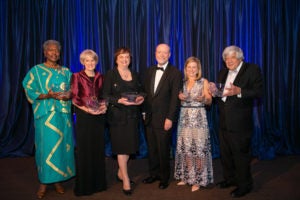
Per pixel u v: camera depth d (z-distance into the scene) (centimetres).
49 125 267
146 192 283
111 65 404
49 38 402
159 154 288
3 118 409
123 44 401
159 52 282
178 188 293
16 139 414
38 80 269
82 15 400
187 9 398
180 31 401
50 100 268
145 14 400
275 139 416
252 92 256
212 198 266
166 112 282
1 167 367
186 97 274
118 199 267
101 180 284
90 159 273
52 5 398
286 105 419
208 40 400
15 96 405
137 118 283
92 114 268
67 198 271
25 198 273
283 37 413
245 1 402
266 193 276
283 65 414
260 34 403
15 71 405
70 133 284
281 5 408
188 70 283
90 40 401
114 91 273
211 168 286
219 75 290
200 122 280
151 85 290
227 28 402
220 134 288
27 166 371
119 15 400
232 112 265
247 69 265
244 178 268
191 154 281
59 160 271
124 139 272
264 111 415
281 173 336
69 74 285
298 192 279
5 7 399
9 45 403
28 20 399
